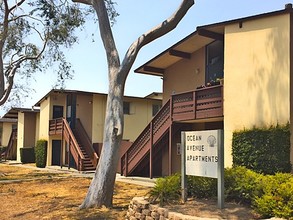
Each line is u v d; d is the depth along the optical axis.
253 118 11.42
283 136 10.51
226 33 12.54
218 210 6.50
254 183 6.88
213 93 13.00
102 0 9.90
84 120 25.27
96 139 24.66
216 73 14.73
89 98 25.56
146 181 15.15
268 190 6.33
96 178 9.31
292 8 10.73
